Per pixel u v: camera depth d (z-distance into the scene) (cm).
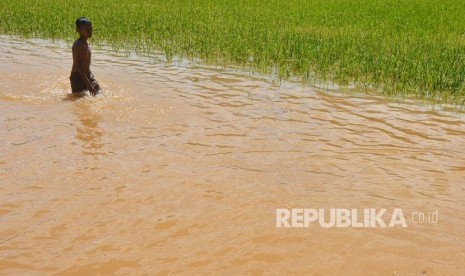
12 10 1448
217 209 385
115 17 1351
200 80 804
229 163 475
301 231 357
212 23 1297
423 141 562
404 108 696
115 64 903
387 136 574
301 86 797
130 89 724
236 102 685
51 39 1154
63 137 524
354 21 1439
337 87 801
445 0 2064
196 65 920
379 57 917
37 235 343
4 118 575
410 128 607
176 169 455
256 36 1116
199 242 340
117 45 1086
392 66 876
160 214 375
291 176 452
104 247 331
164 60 952
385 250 338
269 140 543
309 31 1233
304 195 415
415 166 489
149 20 1277
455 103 732
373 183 445
